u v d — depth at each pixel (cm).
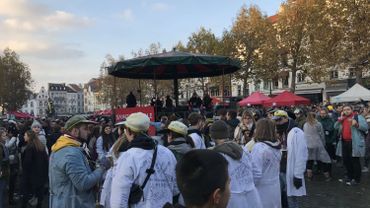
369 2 3056
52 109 7569
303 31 3884
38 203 908
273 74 4175
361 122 1083
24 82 7806
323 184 1130
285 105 2456
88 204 444
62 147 441
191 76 1694
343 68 3312
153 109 1166
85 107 16588
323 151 1172
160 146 402
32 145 898
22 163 905
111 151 511
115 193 379
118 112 1201
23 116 5159
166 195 386
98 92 7131
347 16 3127
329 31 3275
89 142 1089
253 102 2561
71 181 438
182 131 522
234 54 4316
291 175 677
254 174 470
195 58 1192
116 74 1534
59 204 436
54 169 441
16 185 1152
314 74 3797
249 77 4456
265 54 4053
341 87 4712
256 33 4241
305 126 1188
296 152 670
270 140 516
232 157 405
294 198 679
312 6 3784
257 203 416
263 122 521
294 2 3916
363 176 1225
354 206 874
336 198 955
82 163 439
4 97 7481
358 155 1088
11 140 1046
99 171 452
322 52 3334
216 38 4834
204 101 1752
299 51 3969
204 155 185
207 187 179
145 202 377
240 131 807
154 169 382
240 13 4388
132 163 379
